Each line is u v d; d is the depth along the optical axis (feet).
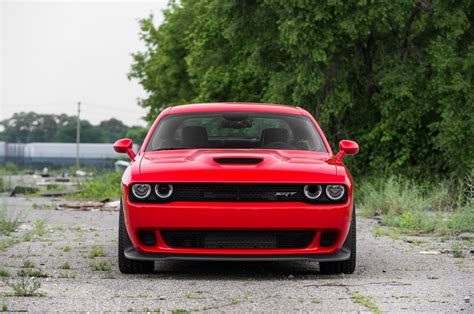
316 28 76.54
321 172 23.84
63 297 19.86
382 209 56.49
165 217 23.06
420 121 81.56
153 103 166.30
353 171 85.97
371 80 85.97
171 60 148.66
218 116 28.35
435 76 81.35
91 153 307.99
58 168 289.33
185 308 18.42
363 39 83.76
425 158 84.38
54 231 42.70
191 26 132.36
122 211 24.20
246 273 25.36
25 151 304.91
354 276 24.58
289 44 78.89
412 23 88.17
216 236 23.26
